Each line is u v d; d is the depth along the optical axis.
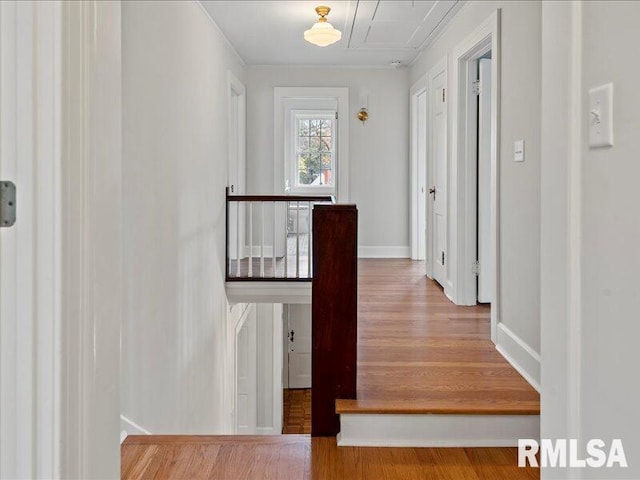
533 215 2.69
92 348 1.00
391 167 6.63
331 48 5.54
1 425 0.92
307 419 7.43
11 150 0.90
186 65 3.57
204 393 4.11
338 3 4.07
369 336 3.47
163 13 3.02
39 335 0.91
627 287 1.00
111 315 1.08
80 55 0.94
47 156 0.90
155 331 2.89
